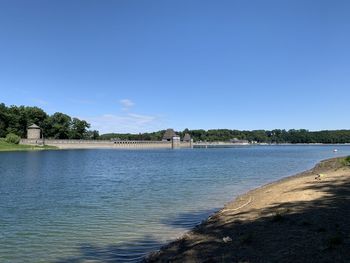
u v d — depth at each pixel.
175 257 16.88
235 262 14.37
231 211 25.97
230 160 121.38
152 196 39.19
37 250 20.25
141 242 21.58
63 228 24.98
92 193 41.88
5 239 22.34
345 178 34.94
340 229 16.84
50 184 51.12
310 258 13.65
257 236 17.44
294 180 40.94
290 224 18.73
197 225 24.91
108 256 19.14
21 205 34.09
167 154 182.62
